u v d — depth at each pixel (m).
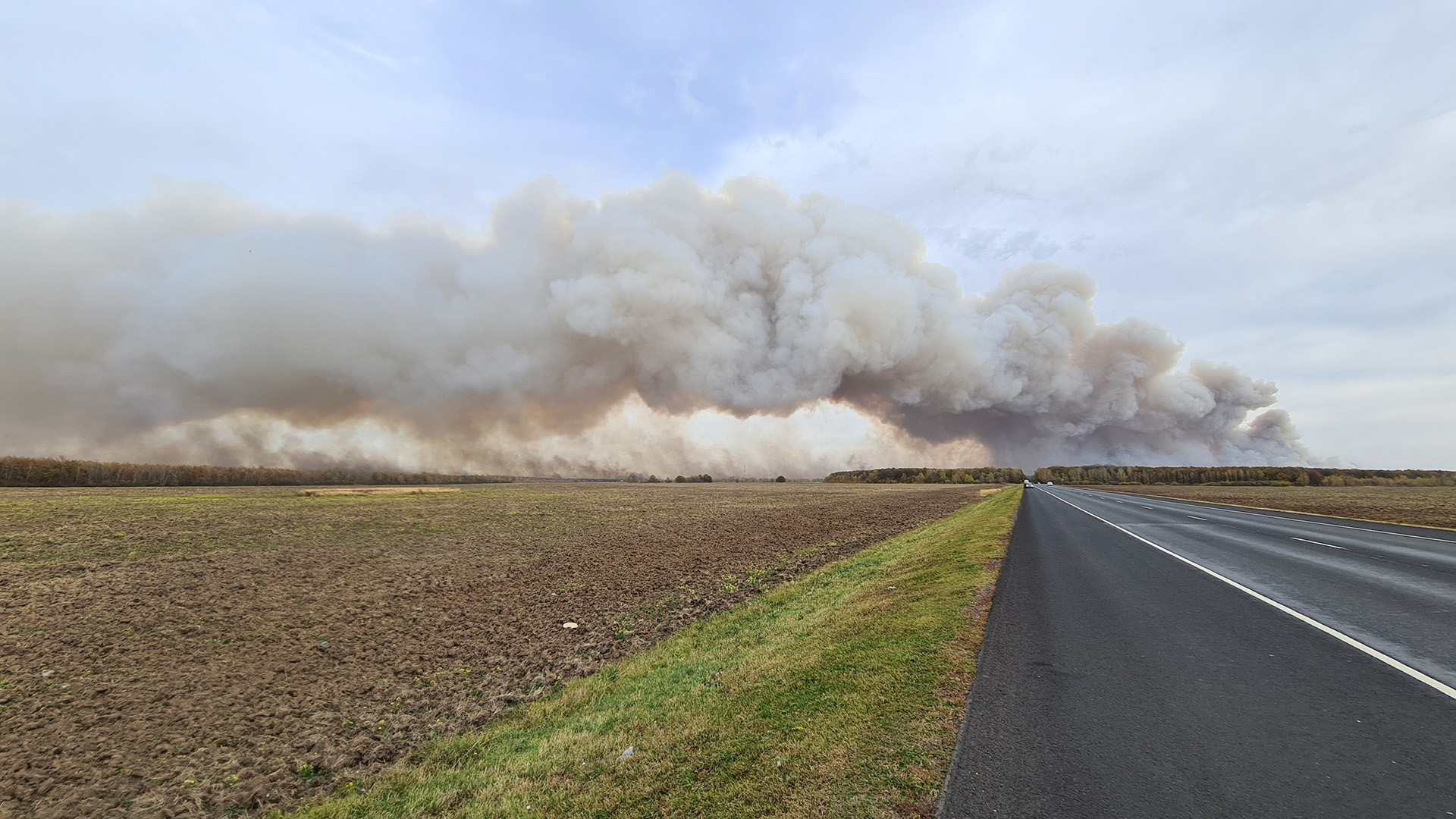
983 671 6.06
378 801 5.84
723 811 4.17
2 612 14.23
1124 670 5.95
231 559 22.28
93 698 9.11
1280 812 3.38
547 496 74.56
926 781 4.01
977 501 51.22
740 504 57.69
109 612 14.33
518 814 4.89
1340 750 4.06
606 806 4.65
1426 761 3.83
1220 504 38.41
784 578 17.03
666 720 6.35
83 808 6.15
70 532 27.70
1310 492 61.22
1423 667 5.65
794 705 5.84
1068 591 10.04
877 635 7.91
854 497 67.56
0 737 7.79
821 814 3.87
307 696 9.13
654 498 69.31
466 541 28.52
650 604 14.76
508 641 11.95
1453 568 11.41
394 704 8.74
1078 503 40.69
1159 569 12.06
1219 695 5.16
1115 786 3.76
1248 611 8.18
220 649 11.52
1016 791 3.78
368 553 24.52
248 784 6.54
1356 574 10.84
